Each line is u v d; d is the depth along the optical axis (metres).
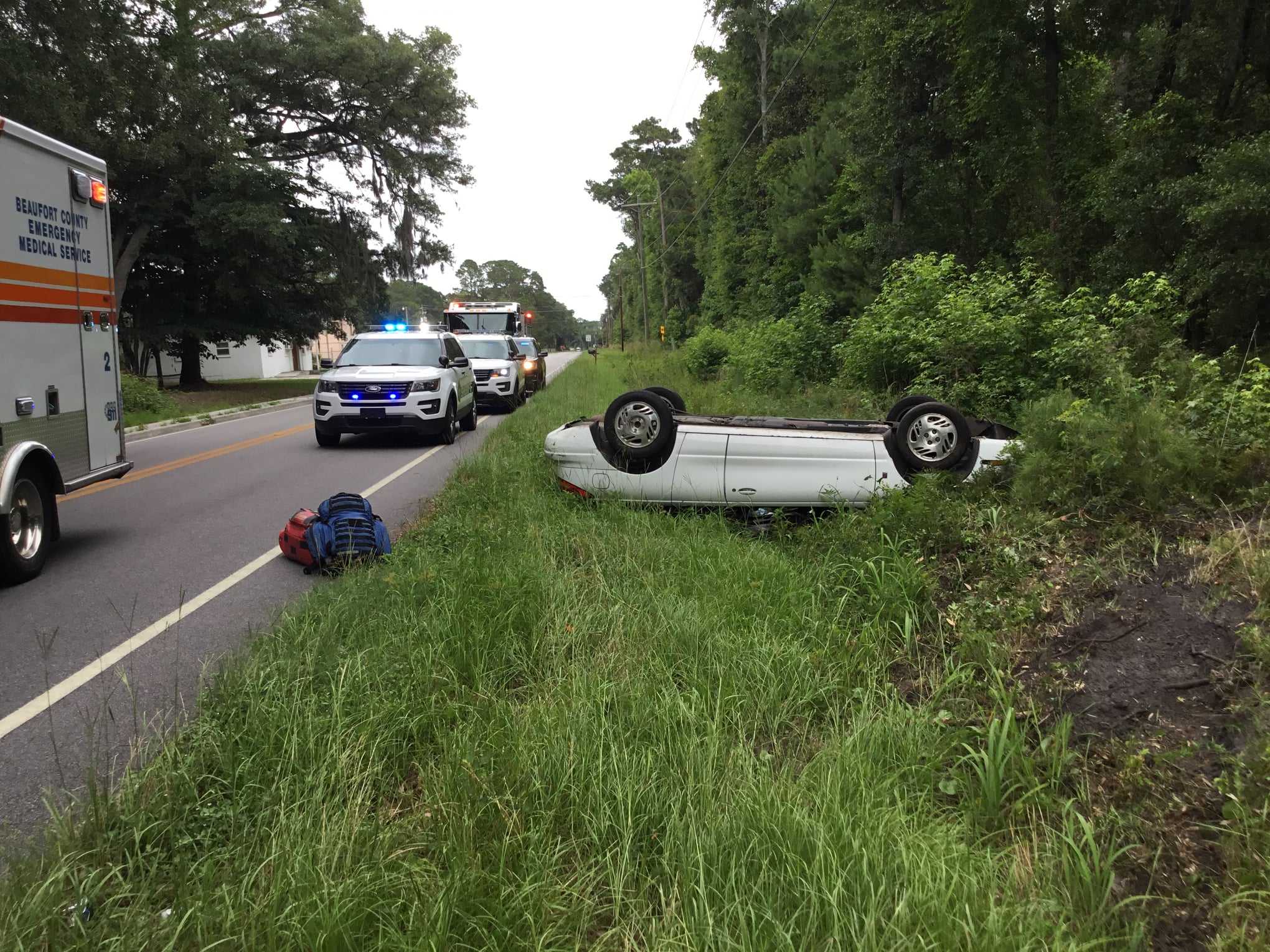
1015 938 2.23
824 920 2.32
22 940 2.21
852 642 4.31
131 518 8.40
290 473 11.19
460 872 2.45
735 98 39.19
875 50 20.09
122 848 2.67
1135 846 2.60
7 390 5.97
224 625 5.18
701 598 4.98
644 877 2.60
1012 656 3.92
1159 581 3.97
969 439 6.60
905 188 20.73
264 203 29.83
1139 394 5.76
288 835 2.64
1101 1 16.80
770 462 6.88
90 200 7.20
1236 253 13.28
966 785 3.09
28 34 20.31
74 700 4.08
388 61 32.91
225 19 32.09
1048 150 17.45
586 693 3.66
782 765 3.30
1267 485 4.42
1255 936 2.26
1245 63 16.89
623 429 7.16
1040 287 11.33
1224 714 3.04
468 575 5.07
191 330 32.91
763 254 35.38
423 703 3.60
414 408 13.42
